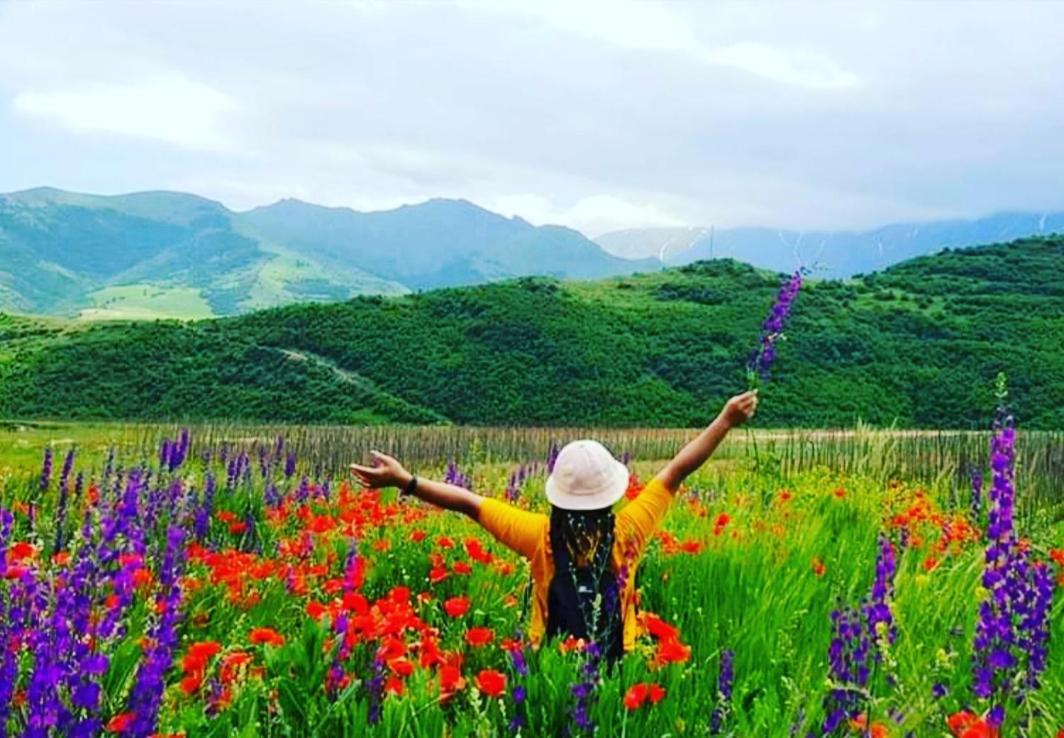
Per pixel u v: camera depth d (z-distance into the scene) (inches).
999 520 146.6
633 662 156.1
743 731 140.9
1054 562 247.1
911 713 133.6
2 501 308.7
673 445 1771.7
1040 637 141.6
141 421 3499.0
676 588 235.3
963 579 245.6
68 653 121.9
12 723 114.1
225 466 526.6
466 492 190.1
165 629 129.7
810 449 890.7
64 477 354.6
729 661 146.5
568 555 177.6
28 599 135.5
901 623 192.2
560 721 144.1
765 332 186.7
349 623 150.3
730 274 5738.2
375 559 260.8
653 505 185.5
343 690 143.3
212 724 136.5
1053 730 149.3
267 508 375.6
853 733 132.0
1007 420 149.5
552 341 4279.0
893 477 709.3
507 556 264.2
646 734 141.8
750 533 298.7
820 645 192.5
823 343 4082.2
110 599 147.9
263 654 161.8
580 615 172.4
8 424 2253.9
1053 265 5787.4
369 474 186.7
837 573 237.8
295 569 221.6
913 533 338.6
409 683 146.9
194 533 283.6
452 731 137.8
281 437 951.0
